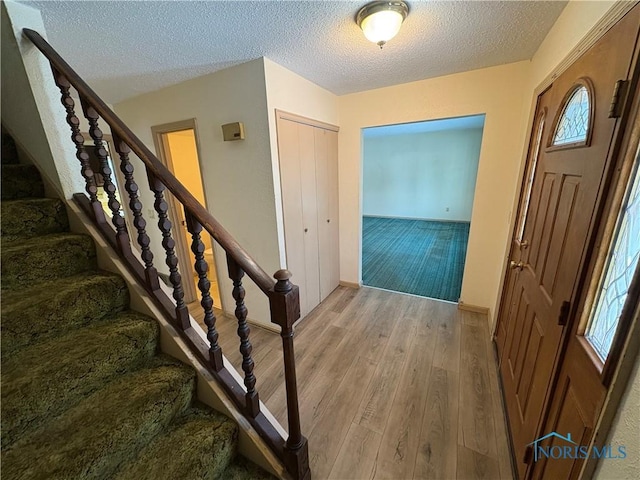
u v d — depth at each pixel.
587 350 0.77
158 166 1.07
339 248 3.36
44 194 1.48
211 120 2.22
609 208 0.75
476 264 2.62
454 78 2.28
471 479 1.28
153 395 1.07
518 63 2.04
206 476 1.01
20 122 1.40
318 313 2.81
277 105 2.04
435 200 7.10
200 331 1.34
